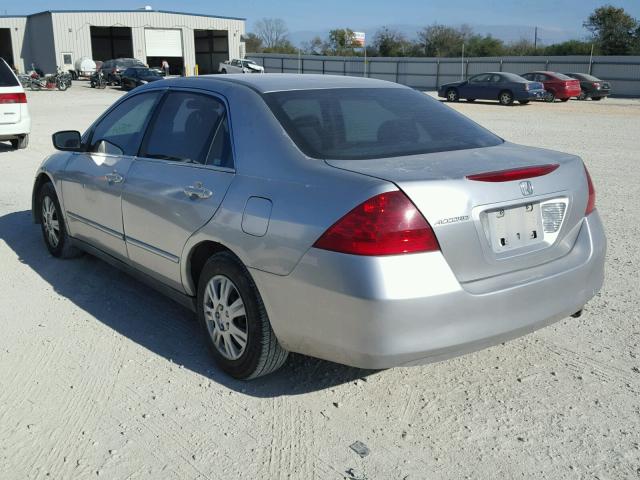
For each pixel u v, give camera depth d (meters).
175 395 3.47
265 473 2.83
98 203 4.70
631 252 5.97
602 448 3.00
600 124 19.41
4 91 12.20
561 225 3.37
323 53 85.75
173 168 3.94
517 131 17.16
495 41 68.88
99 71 39.75
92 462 2.91
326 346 3.03
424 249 2.86
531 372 3.70
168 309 4.64
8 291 4.99
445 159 3.27
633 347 4.00
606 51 58.59
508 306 3.07
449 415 3.27
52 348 4.02
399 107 3.93
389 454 2.96
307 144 3.33
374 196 2.84
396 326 2.83
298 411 3.31
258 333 3.33
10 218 7.23
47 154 12.26
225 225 3.40
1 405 3.38
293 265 3.04
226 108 3.74
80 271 5.43
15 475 2.82
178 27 58.31
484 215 3.02
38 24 55.84
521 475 2.81
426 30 73.00
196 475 2.82
